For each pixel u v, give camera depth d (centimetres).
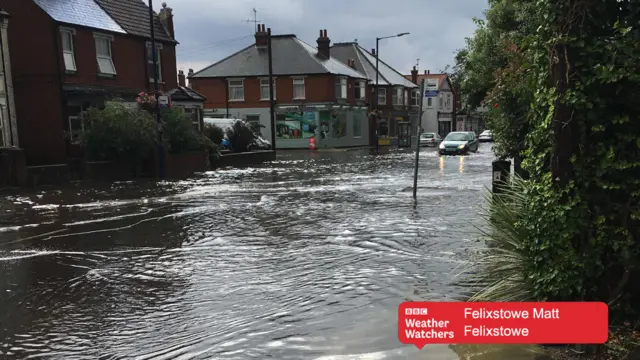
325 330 478
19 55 2175
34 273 691
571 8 400
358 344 448
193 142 2339
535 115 466
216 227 988
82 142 1942
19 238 920
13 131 2050
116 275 674
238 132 3142
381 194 1394
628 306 415
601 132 404
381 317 504
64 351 448
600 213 411
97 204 1322
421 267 660
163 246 838
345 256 732
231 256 757
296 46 4700
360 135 5153
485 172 2048
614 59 388
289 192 1505
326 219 1034
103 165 1961
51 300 580
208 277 654
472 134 3809
